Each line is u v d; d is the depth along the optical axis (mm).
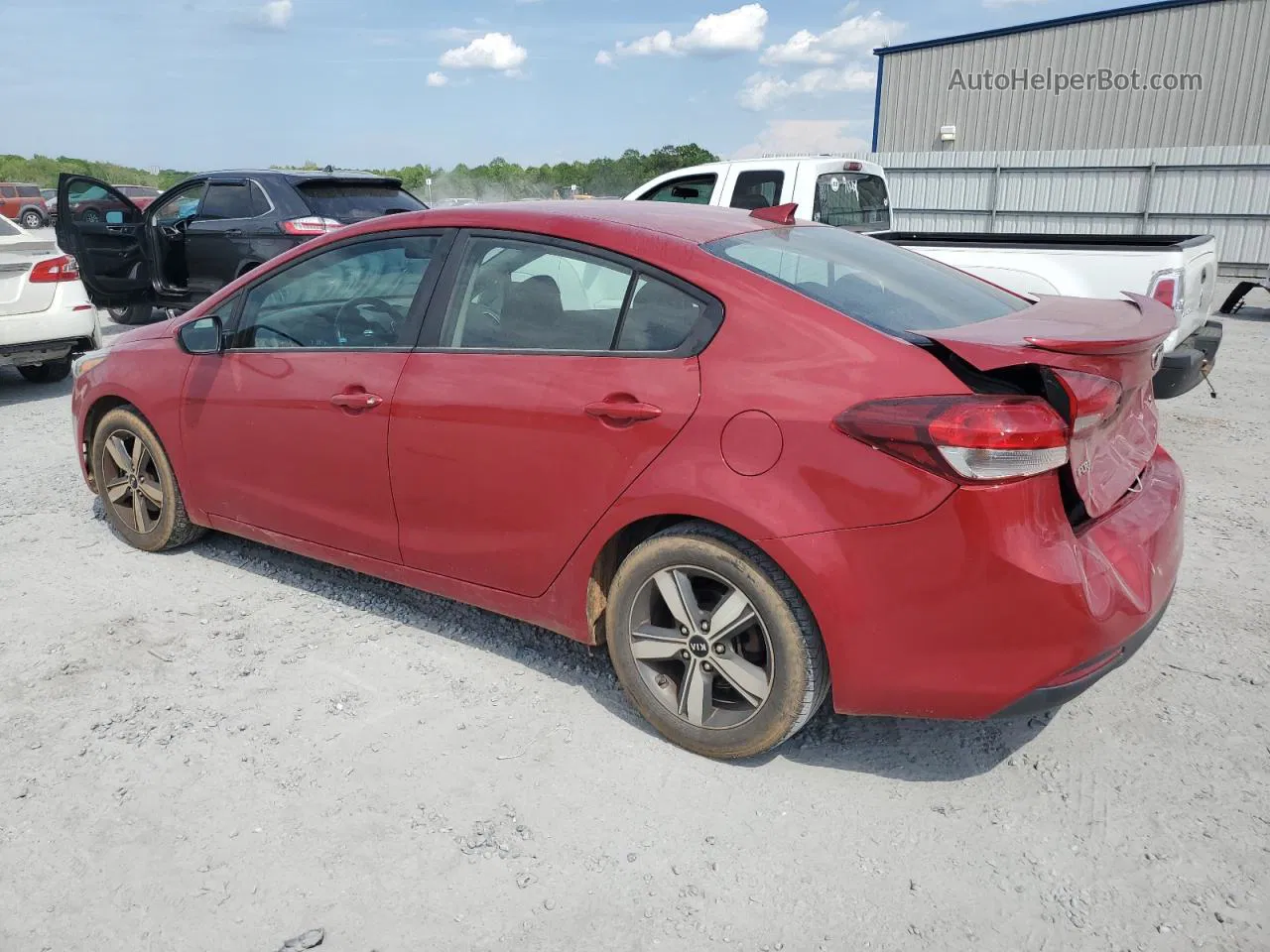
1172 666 3412
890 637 2453
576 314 2939
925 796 2705
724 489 2568
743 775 2797
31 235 7699
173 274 10359
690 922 2244
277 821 2578
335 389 3420
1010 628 2348
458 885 2357
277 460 3688
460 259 3227
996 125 25312
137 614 3795
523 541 3053
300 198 9523
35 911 2264
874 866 2432
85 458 4586
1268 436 6566
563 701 3182
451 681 3301
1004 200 21594
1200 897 2314
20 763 2822
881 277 3080
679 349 2721
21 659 3428
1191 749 2916
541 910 2277
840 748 2945
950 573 2348
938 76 25859
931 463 2314
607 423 2777
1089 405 2330
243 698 3182
